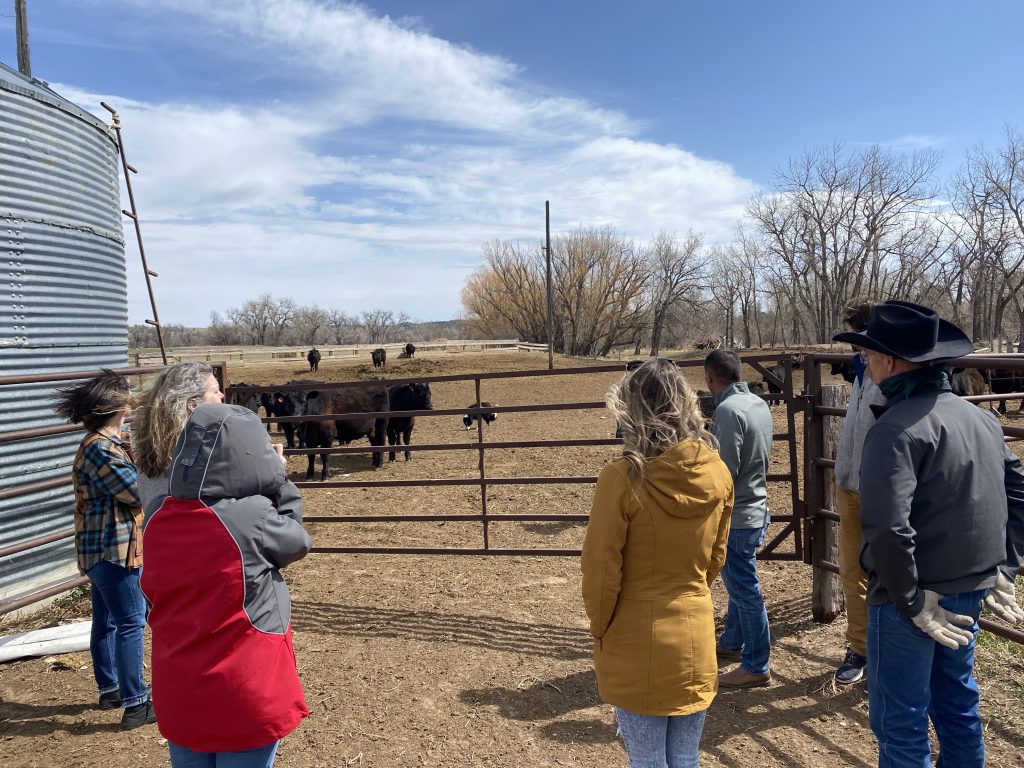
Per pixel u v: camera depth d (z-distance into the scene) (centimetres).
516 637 442
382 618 482
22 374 523
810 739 315
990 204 4069
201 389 263
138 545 340
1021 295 4694
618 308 5691
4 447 514
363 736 334
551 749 318
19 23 729
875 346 221
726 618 409
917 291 4981
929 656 223
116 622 346
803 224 5166
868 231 4741
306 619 485
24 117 529
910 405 220
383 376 2856
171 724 210
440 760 312
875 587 229
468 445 521
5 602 444
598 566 217
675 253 5916
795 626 437
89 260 593
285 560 224
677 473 216
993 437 225
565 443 496
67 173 568
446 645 434
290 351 4044
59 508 555
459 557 621
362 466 1108
